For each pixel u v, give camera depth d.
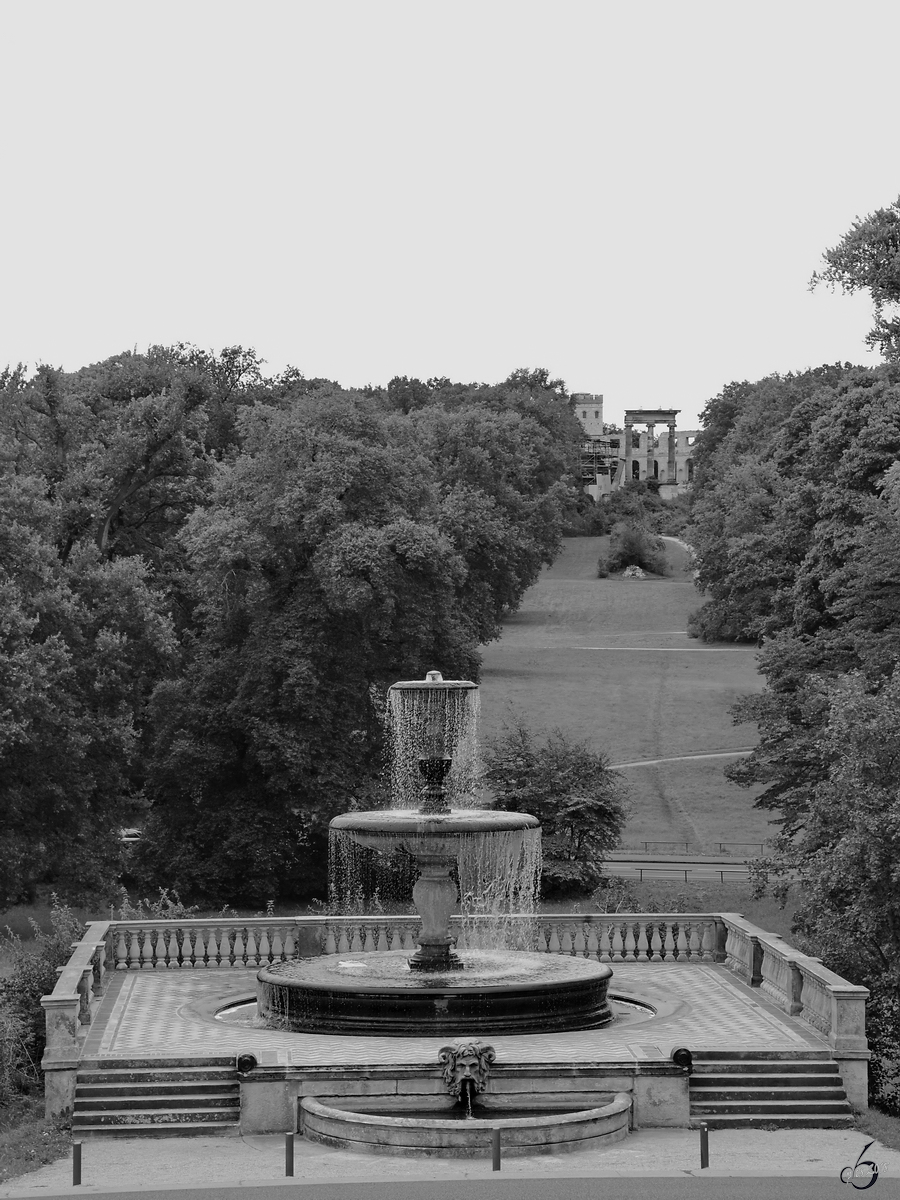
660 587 181.38
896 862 38.88
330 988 32.69
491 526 114.88
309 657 70.31
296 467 73.19
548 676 127.44
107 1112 29.19
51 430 75.19
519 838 35.16
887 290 62.78
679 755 102.44
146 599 66.25
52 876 64.81
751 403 176.25
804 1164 26.27
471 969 35.38
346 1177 25.11
